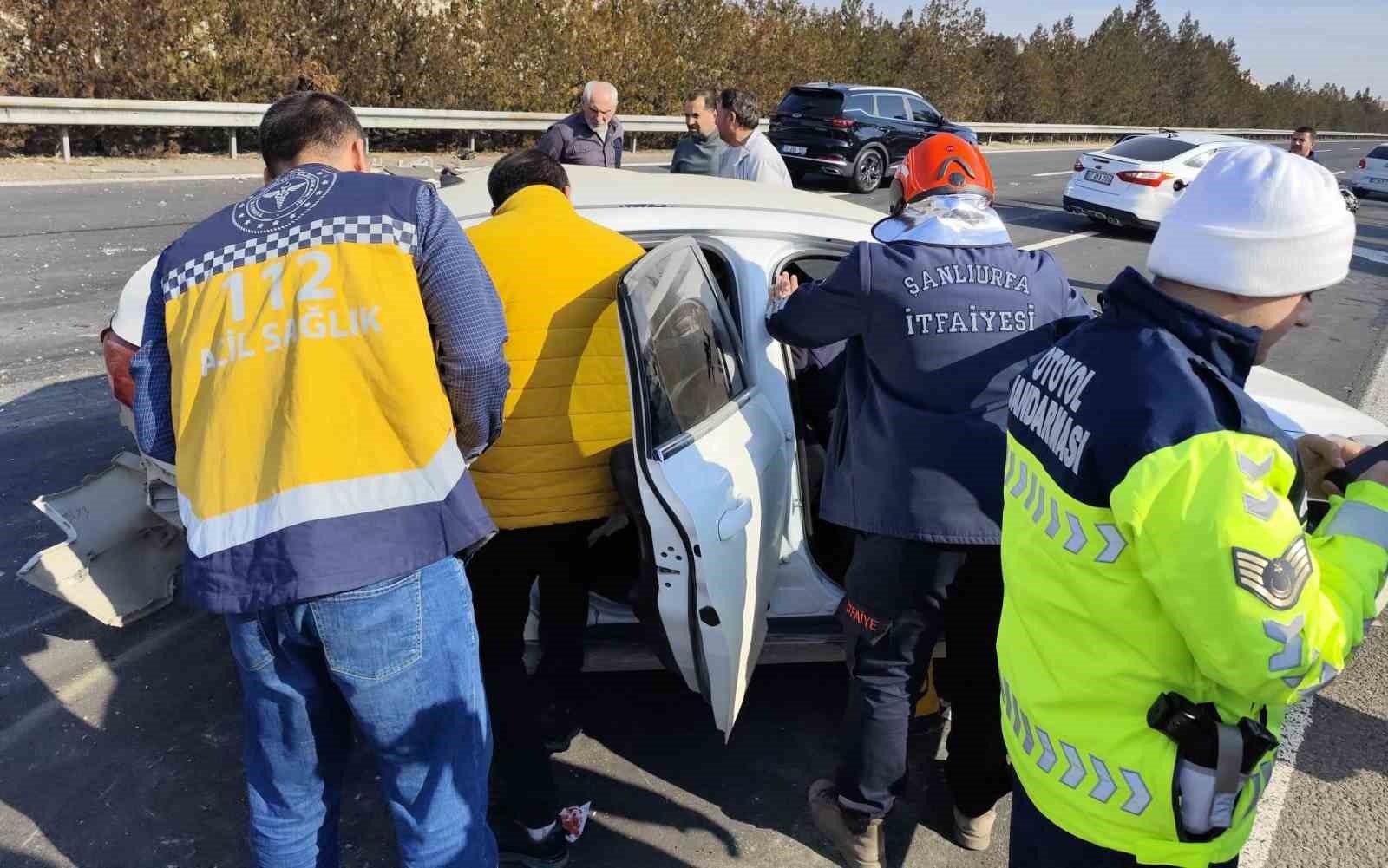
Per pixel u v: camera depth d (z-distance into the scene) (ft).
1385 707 10.39
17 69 36.52
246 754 6.12
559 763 8.87
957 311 6.82
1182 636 4.30
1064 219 45.52
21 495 12.55
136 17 38.09
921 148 7.29
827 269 10.27
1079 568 4.46
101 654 9.89
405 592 5.54
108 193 31.50
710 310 8.17
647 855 7.88
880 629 7.22
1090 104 121.80
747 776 8.85
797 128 50.37
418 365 5.42
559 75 54.39
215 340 5.42
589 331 7.15
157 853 7.54
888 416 6.99
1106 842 4.68
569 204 7.72
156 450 5.82
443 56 48.85
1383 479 4.41
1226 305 4.36
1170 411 4.10
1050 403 4.73
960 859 8.05
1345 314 29.91
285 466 5.23
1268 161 4.24
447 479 5.53
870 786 7.39
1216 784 4.34
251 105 40.55
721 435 7.48
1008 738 5.20
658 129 58.18
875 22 86.74
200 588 5.35
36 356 17.26
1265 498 3.94
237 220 5.69
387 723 5.74
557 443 7.08
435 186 10.71
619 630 8.55
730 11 66.33
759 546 7.61
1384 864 8.16
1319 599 4.03
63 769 8.32
